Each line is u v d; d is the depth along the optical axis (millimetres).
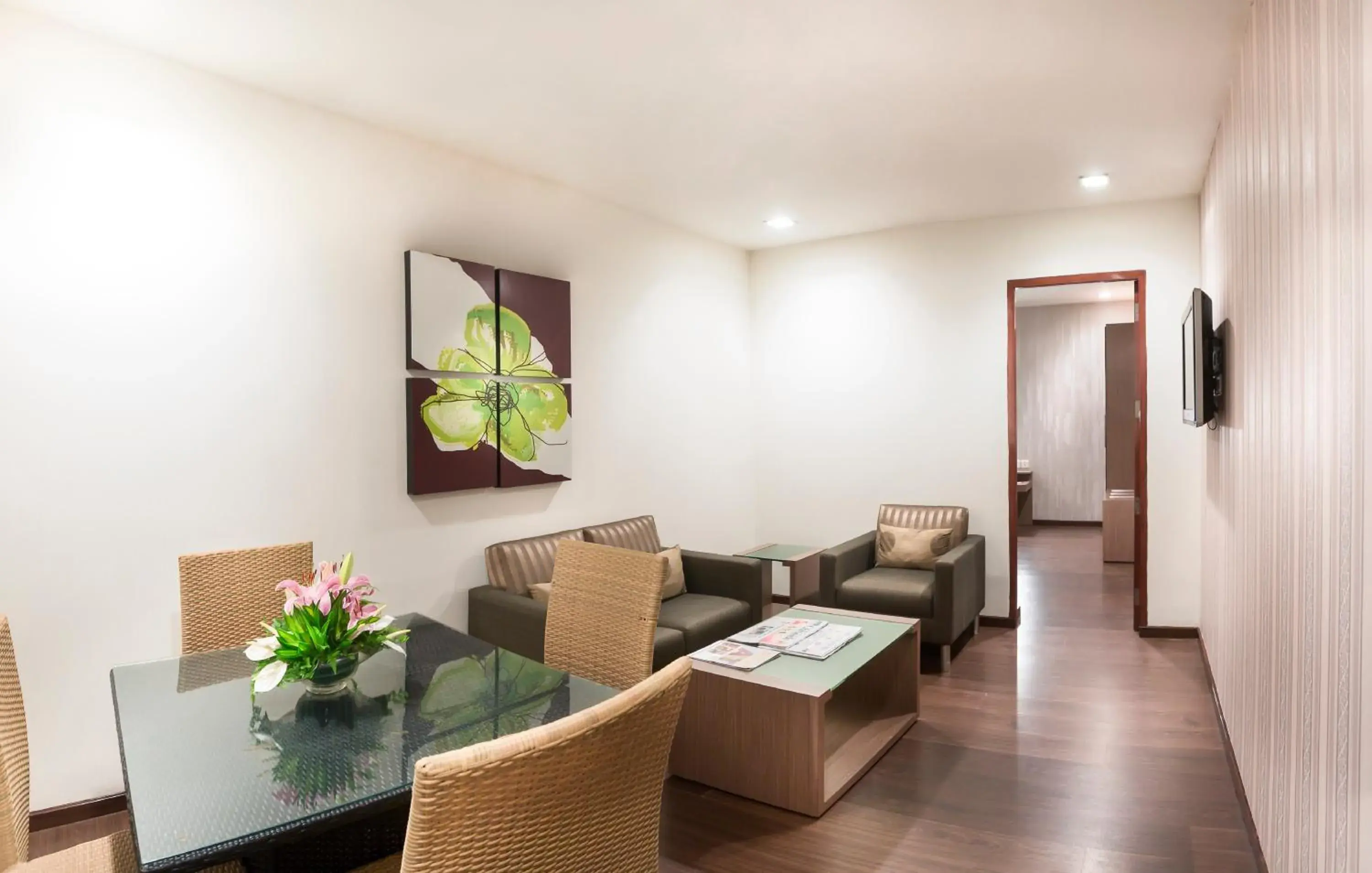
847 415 5680
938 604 4266
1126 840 2518
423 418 3578
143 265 2781
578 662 2412
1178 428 4789
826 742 3264
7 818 1507
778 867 2398
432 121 3424
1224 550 3295
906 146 3775
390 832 1895
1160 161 4027
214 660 2195
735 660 3004
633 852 1292
